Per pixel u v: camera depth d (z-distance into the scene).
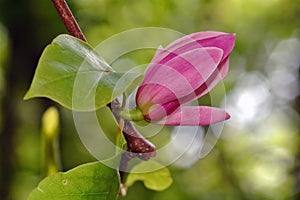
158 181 0.83
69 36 0.65
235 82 3.40
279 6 3.35
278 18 3.39
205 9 3.17
